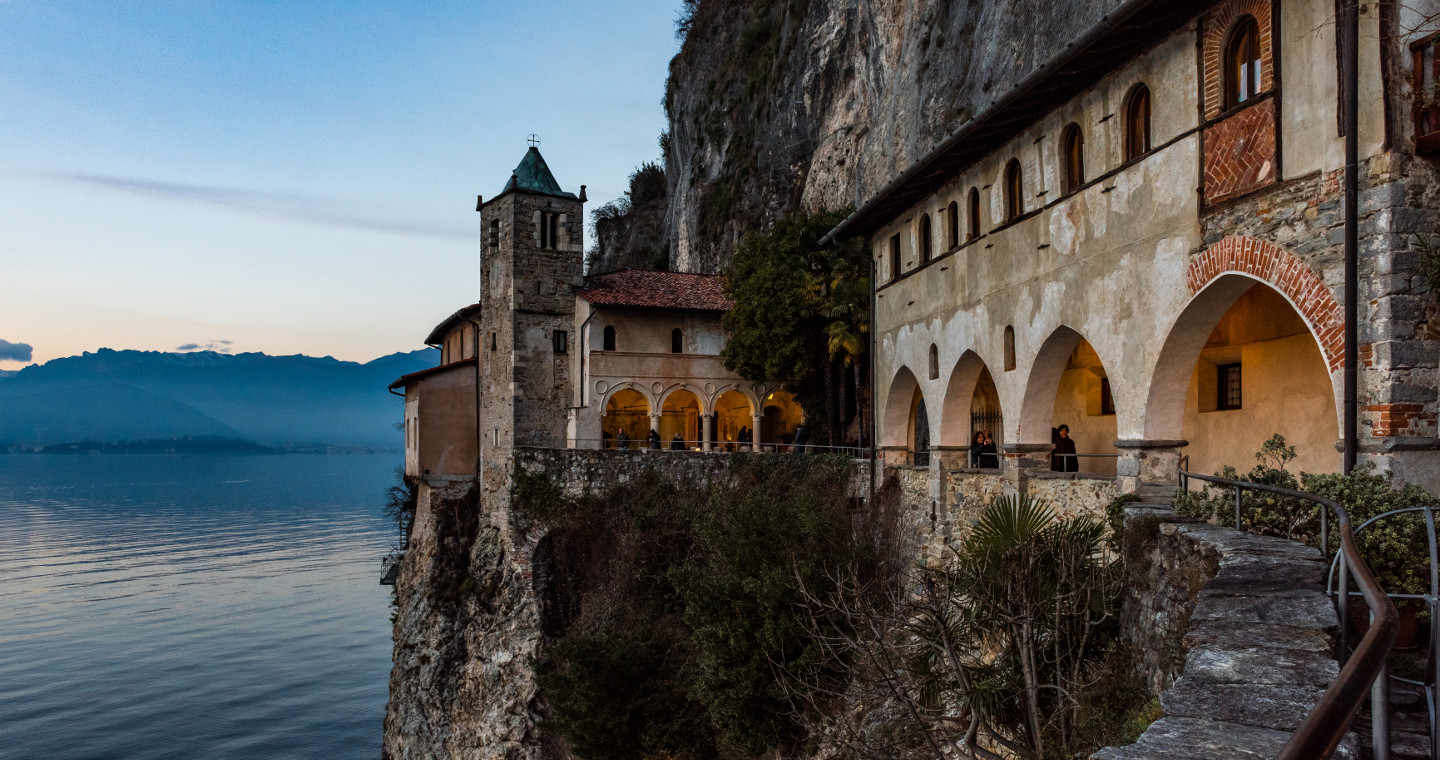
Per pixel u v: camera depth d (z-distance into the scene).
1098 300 15.09
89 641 63.16
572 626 29.98
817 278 35.97
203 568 94.75
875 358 27.31
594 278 39.91
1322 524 7.63
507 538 33.75
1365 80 9.77
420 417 38.44
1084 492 15.84
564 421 37.50
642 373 38.09
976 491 20.39
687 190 68.94
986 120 17.30
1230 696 5.13
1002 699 11.16
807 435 36.69
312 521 145.75
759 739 20.22
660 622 27.89
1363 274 9.73
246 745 43.38
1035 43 28.39
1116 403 14.62
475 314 41.41
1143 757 4.29
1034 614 10.69
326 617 70.31
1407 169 9.51
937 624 11.75
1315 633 6.08
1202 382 17.03
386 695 50.84
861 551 21.88
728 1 70.06
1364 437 9.66
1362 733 5.62
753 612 20.69
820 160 50.34
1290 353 14.51
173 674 55.12
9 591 82.12
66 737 44.31
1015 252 18.22
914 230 24.11
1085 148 15.62
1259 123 11.34
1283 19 10.99
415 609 36.12
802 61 54.62
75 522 146.12
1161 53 13.48
